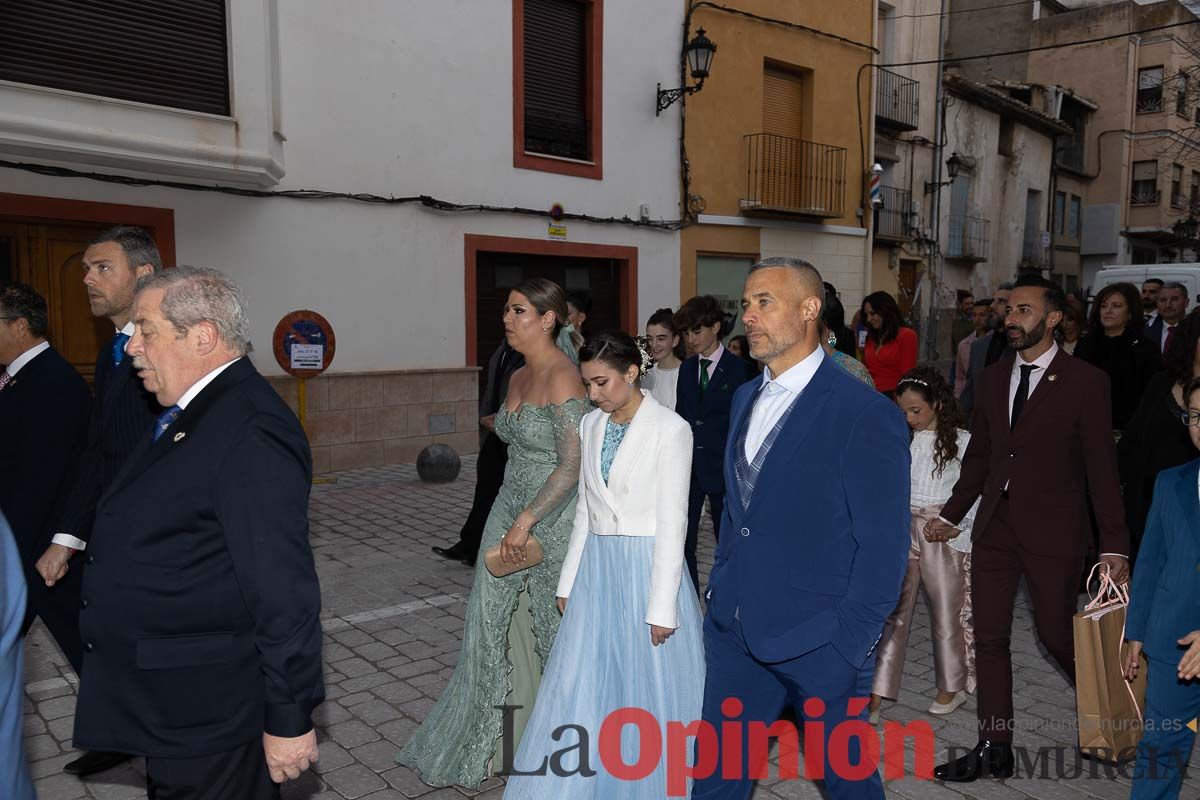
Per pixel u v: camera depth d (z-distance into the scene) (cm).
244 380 211
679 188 1297
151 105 746
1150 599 276
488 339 1105
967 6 2427
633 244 1240
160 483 199
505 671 332
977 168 2119
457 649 468
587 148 1191
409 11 982
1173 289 707
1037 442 324
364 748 359
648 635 287
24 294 350
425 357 1023
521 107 1088
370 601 543
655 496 286
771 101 1441
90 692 204
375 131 966
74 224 795
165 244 827
